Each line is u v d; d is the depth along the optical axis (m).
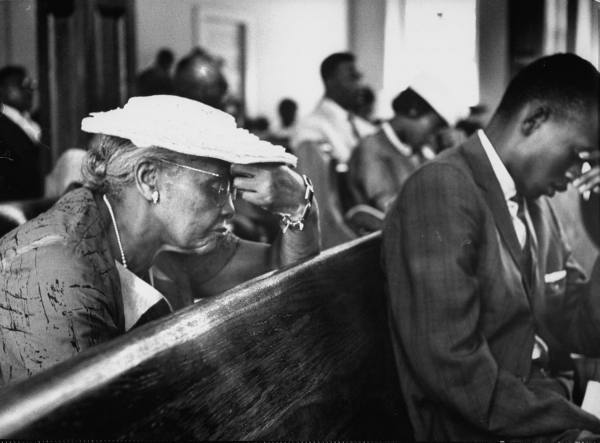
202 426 0.91
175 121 1.21
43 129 3.02
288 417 1.14
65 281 1.07
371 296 1.69
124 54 3.21
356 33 6.96
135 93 3.24
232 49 6.68
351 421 1.38
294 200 1.44
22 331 1.08
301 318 1.30
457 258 1.48
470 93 3.24
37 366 1.08
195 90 2.76
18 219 2.14
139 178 1.20
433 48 3.30
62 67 3.04
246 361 1.06
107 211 1.23
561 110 1.63
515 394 1.45
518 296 1.59
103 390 0.75
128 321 1.25
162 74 3.23
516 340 1.60
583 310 1.93
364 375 1.50
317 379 1.28
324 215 3.46
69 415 0.71
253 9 6.78
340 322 1.45
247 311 1.12
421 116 3.30
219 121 1.28
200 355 0.94
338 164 3.77
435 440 1.53
